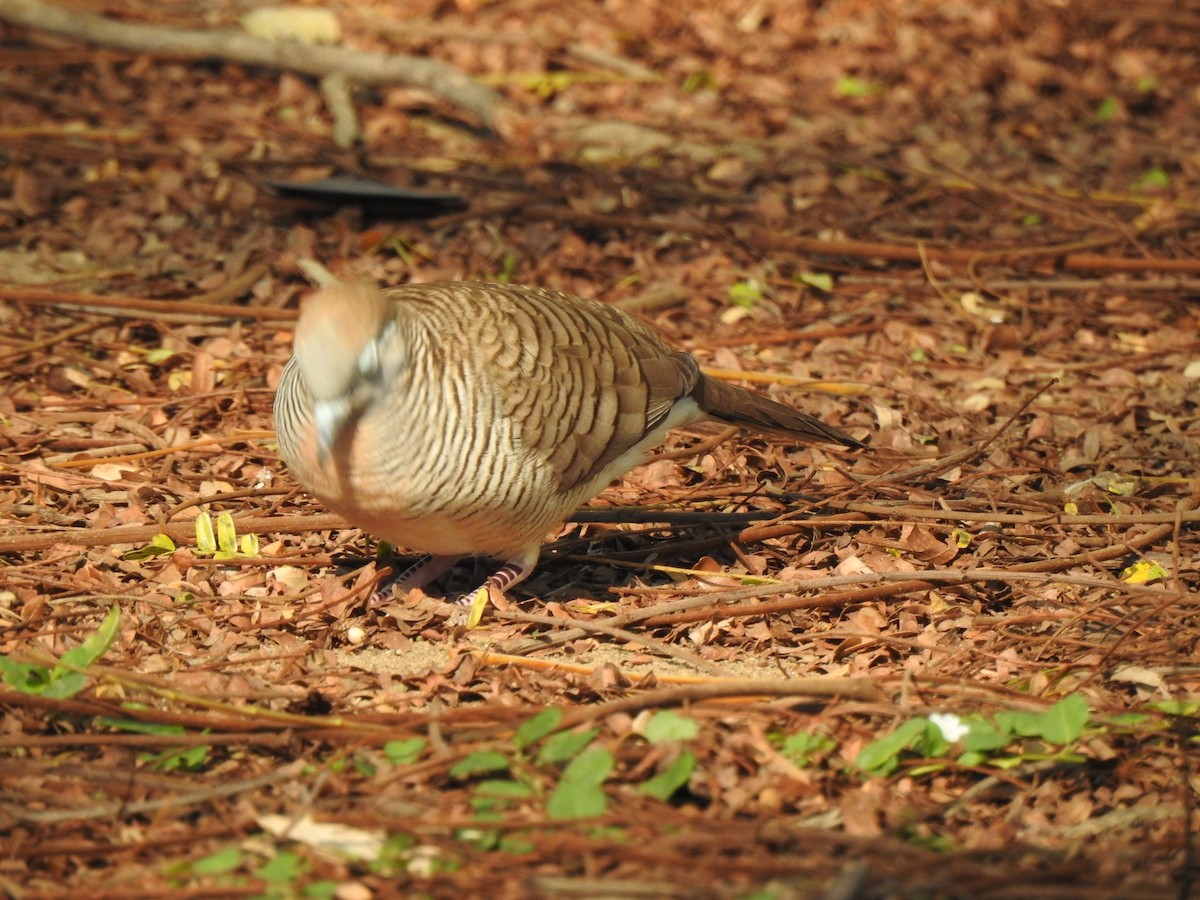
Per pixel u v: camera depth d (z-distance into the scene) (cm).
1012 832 749
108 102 1839
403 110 1884
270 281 1428
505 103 1831
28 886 680
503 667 896
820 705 836
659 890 648
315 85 1914
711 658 929
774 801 750
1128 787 793
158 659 878
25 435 1155
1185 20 2123
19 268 1443
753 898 640
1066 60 2036
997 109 1908
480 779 767
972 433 1227
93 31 1953
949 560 1044
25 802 739
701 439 1220
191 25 2048
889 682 870
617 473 983
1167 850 718
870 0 2138
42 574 974
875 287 1491
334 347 791
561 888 651
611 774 765
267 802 737
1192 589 1005
